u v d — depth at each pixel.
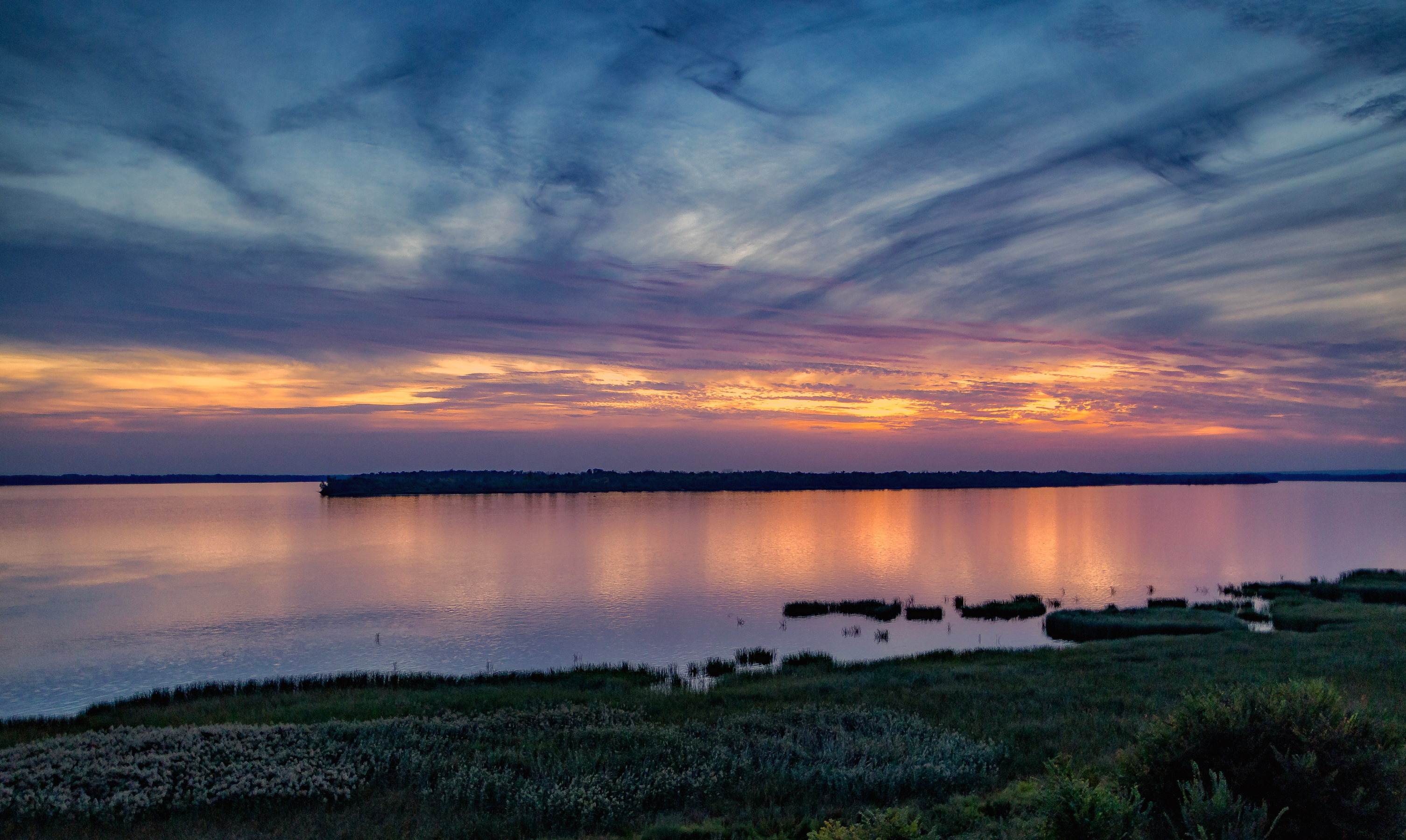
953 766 14.53
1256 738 9.33
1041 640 39.31
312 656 38.28
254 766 15.05
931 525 125.62
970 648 37.31
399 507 193.75
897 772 14.13
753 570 70.06
